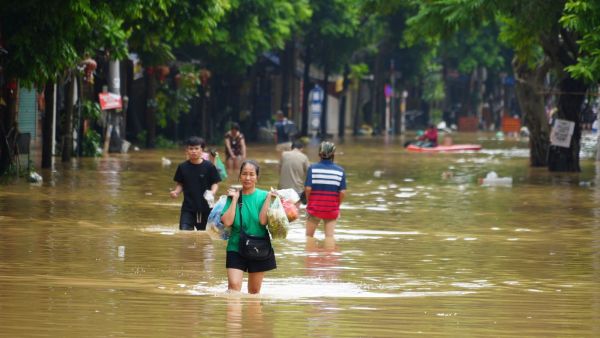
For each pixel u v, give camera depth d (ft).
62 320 59.00
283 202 70.90
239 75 347.36
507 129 465.06
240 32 291.58
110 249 89.15
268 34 305.32
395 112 500.74
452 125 602.03
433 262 86.69
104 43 169.27
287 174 117.80
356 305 66.03
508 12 188.44
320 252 91.56
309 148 321.73
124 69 267.59
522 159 256.93
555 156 208.85
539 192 159.33
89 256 84.94
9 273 75.72
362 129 476.54
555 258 90.12
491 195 153.07
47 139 182.19
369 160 247.91
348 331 57.62
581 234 107.76
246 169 69.72
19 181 152.66
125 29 186.91
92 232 100.01
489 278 78.74
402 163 236.22
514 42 193.98
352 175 193.16
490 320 61.72
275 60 394.52
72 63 146.61
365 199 144.05
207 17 187.21
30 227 102.73
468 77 627.87
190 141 102.12
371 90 479.82
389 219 119.24
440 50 522.88
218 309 63.46
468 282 76.69
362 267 83.15
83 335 55.16
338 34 372.17
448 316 62.75
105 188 148.36
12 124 153.17
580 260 89.10
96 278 74.38
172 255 86.33
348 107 530.27
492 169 215.92
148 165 200.64
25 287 69.77
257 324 59.00
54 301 64.90
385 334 57.06
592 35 152.97
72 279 73.67
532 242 100.83
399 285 74.69
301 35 366.22
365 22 391.45
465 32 519.19
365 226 112.06
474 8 189.67
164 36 198.49
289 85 388.78
